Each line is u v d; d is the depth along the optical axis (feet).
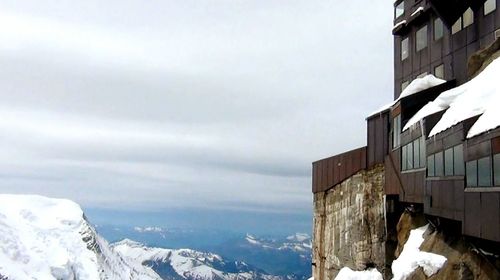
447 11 100.37
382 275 99.14
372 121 110.83
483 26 91.50
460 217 62.34
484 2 91.50
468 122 61.00
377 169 106.63
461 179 62.03
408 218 90.63
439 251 70.64
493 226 53.26
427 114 79.25
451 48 101.14
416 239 79.51
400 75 122.52
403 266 74.33
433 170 72.84
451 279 64.90
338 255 118.11
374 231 105.29
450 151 65.98
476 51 93.04
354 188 114.21
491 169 53.78
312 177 138.82
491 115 56.54
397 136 95.25
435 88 94.89
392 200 100.27
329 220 125.08
